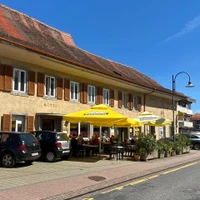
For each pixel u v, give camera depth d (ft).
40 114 64.23
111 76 79.15
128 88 96.37
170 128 126.93
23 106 61.67
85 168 45.21
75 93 76.54
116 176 38.60
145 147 59.16
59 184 32.04
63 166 46.85
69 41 93.35
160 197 27.37
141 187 32.48
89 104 80.23
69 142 56.08
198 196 27.86
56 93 70.18
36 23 81.76
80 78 77.87
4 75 58.23
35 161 52.49
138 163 53.98
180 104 191.01
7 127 57.62
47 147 52.42
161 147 65.87
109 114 54.24
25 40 62.39
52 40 78.59
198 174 42.78
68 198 26.86
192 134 110.32
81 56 82.58
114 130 91.91
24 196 26.32
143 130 106.22
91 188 30.99
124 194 28.73
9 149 44.45
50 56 60.34
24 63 62.64
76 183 32.99
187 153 83.46
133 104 100.12
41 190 28.91
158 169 47.14
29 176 36.65
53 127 69.67
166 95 114.73
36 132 54.34
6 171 40.47
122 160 58.18
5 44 51.31
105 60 106.01
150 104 110.83
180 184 34.32
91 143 66.90
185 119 205.36
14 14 75.41
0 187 29.66
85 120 54.29
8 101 58.70
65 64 65.16
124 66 118.73
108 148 66.23
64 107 72.13
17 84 61.36
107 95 88.28
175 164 54.95
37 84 65.31
